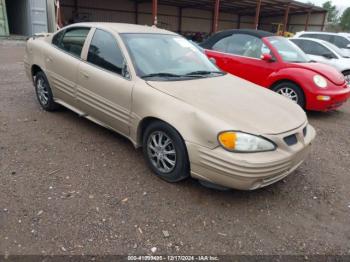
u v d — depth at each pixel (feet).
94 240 7.78
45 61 15.05
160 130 10.16
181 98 9.98
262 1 83.41
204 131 8.98
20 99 18.19
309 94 18.44
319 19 101.55
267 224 8.91
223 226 8.67
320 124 18.62
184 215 8.98
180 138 9.60
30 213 8.54
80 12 75.87
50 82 14.99
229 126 8.81
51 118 15.44
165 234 8.18
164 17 94.02
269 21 118.42
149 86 10.66
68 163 11.34
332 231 8.82
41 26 52.60
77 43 13.78
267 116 9.84
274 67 19.67
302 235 8.57
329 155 14.03
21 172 10.50
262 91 12.19
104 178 10.52
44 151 12.09
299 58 20.90
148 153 10.88
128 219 8.61
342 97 18.76
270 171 8.84
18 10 56.49
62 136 13.52
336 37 36.83
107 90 11.79
